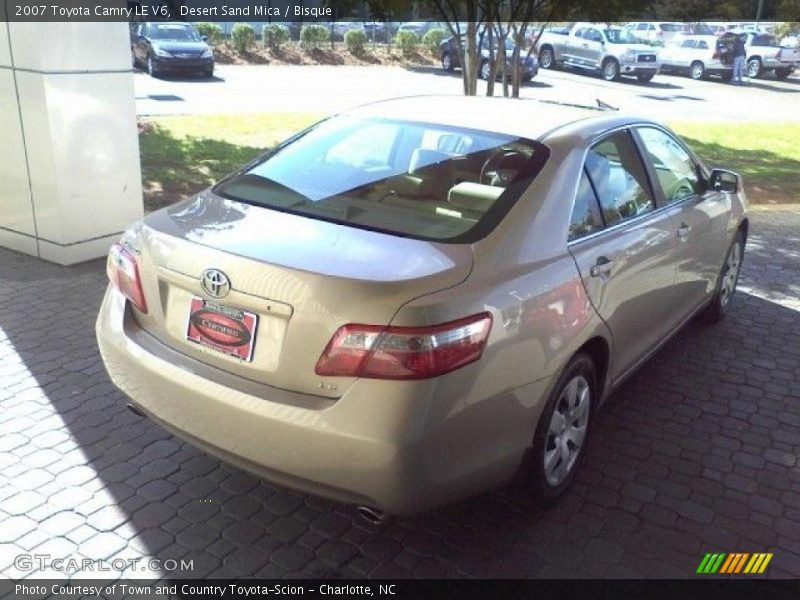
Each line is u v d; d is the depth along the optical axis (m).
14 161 6.19
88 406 4.05
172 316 2.97
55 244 6.21
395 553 3.07
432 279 2.68
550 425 3.18
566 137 3.57
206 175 9.87
